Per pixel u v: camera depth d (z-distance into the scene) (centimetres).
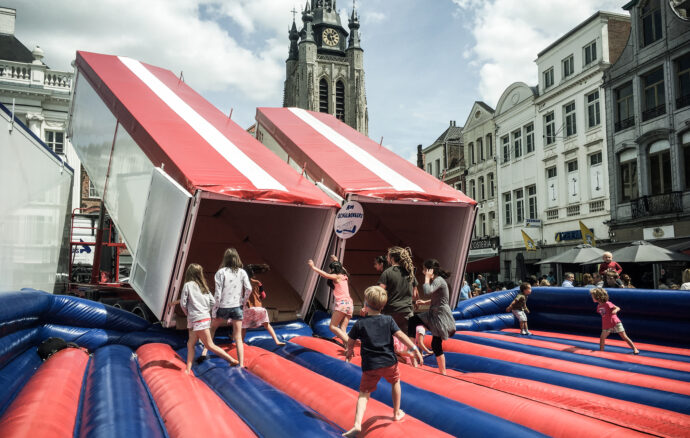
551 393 548
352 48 8738
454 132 4088
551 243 2658
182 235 768
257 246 1222
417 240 1234
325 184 1037
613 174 2228
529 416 454
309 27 8594
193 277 650
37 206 1019
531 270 2825
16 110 2453
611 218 2228
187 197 765
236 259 681
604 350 838
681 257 1355
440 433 404
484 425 420
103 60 1292
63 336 830
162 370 645
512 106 3005
